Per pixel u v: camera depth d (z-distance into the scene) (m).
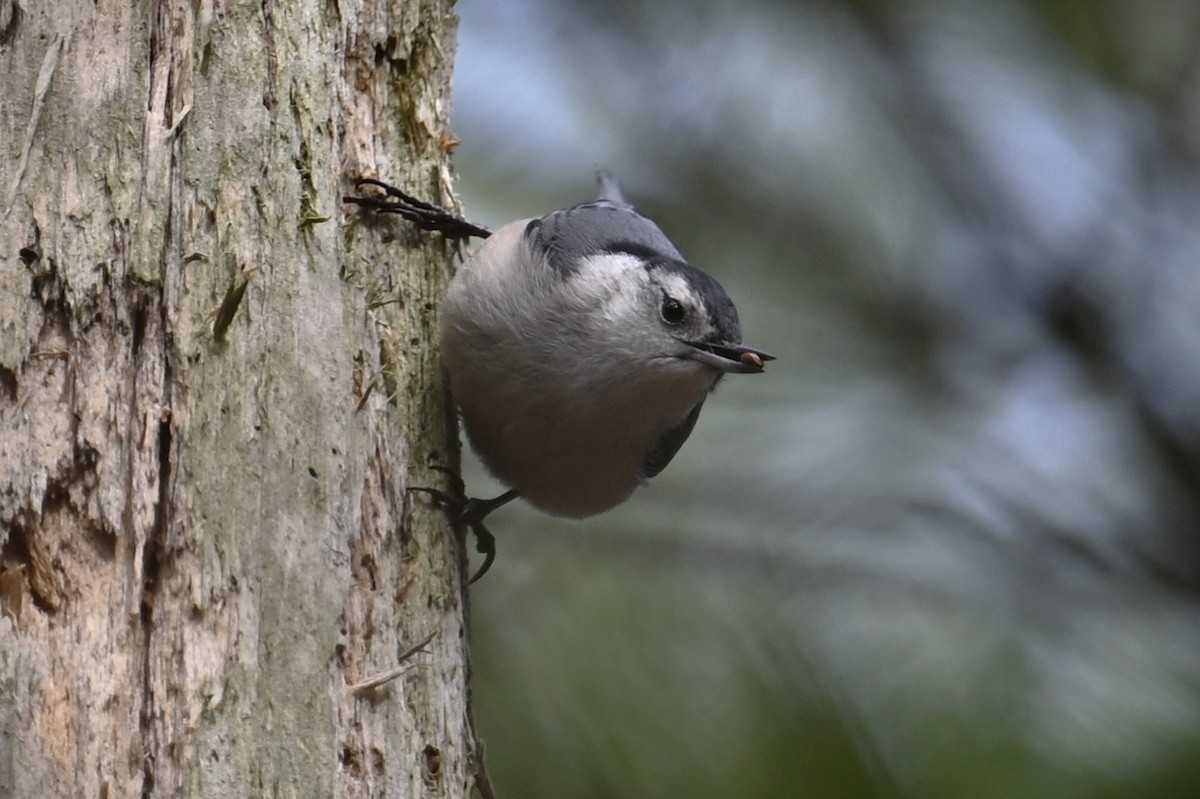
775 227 8.20
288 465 5.32
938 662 6.79
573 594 7.08
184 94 5.54
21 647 4.79
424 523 5.96
